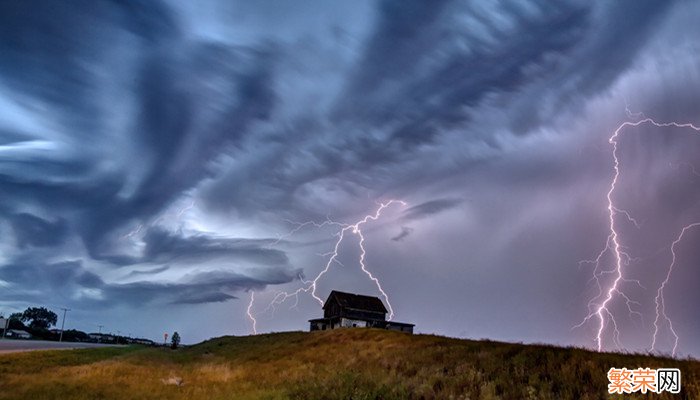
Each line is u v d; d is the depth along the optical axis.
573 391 11.56
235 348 51.53
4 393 14.60
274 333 65.12
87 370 22.22
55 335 100.88
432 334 34.09
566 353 15.74
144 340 141.62
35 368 22.66
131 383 18.59
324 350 33.03
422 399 12.61
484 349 19.28
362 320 63.66
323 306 68.62
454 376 14.50
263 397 15.11
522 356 16.05
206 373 24.95
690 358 14.81
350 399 13.28
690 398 10.56
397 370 17.94
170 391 16.91
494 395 11.80
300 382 17.69
